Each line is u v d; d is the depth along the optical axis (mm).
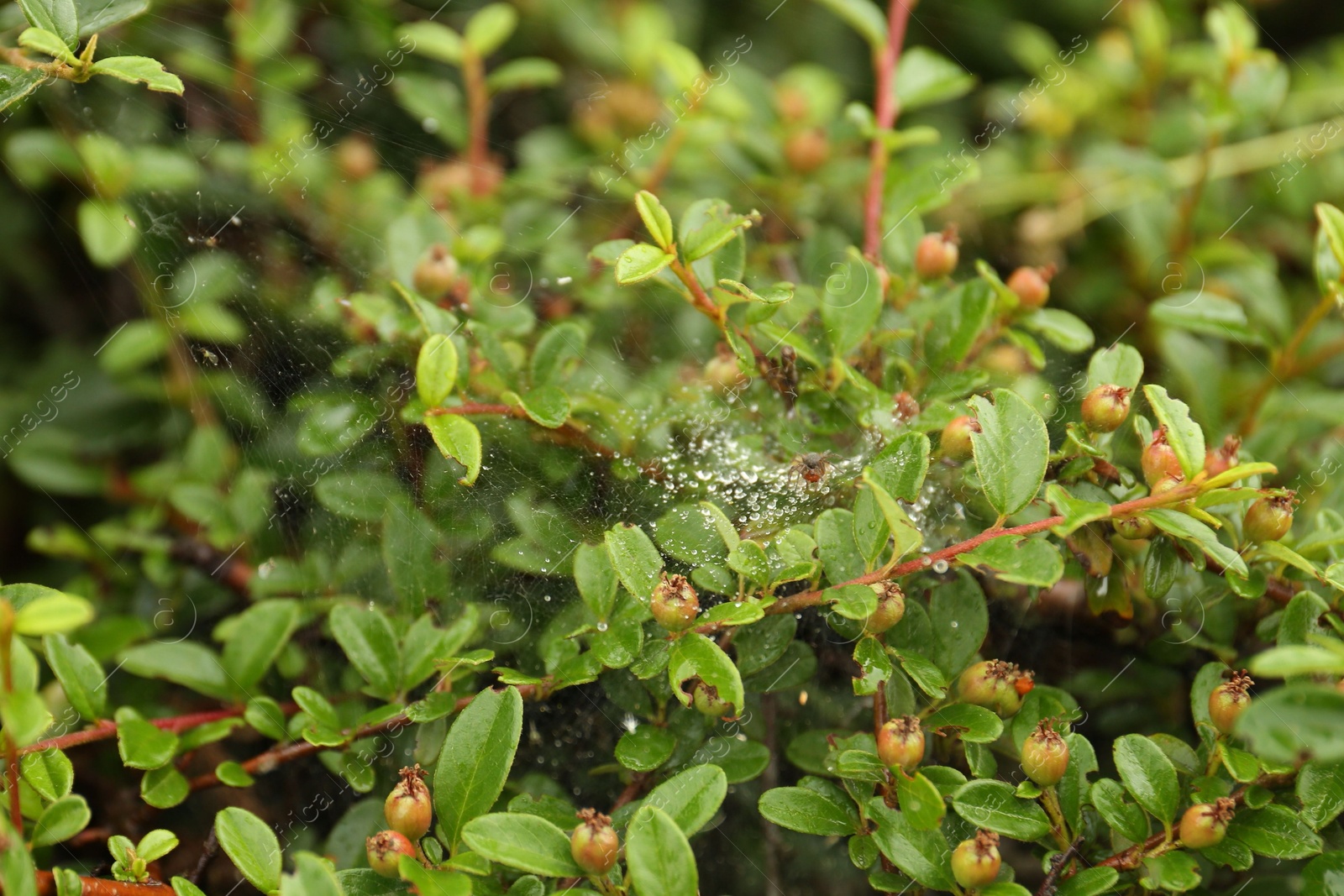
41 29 564
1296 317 676
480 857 535
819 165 674
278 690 599
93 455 667
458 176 664
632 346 617
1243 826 540
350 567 593
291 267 639
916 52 653
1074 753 546
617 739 562
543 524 574
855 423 582
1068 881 540
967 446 561
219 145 651
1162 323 646
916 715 553
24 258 680
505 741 541
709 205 582
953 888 538
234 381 634
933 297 604
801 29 804
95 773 599
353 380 594
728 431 588
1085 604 582
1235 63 661
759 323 578
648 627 559
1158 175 677
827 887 564
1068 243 684
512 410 572
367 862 561
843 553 551
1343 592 557
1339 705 511
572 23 751
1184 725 575
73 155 641
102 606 639
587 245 647
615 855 531
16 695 521
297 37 675
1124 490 565
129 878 549
